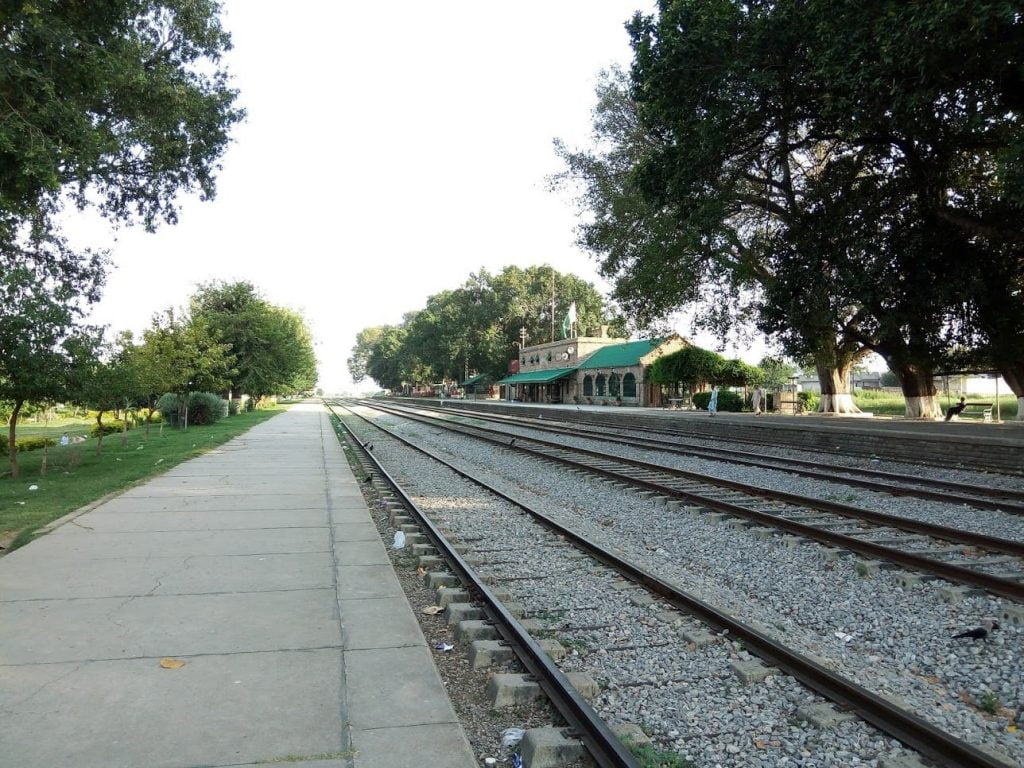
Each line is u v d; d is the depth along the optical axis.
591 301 94.19
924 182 17.70
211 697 3.95
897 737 3.70
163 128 16.84
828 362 31.00
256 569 6.84
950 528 8.29
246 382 50.31
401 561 7.84
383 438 28.91
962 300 19.44
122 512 10.14
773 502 11.05
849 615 5.91
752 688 4.45
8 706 3.79
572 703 3.87
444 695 4.04
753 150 18.88
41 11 11.57
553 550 8.28
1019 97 13.58
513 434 29.00
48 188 11.82
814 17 13.55
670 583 6.84
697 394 46.59
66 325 15.26
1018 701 4.24
